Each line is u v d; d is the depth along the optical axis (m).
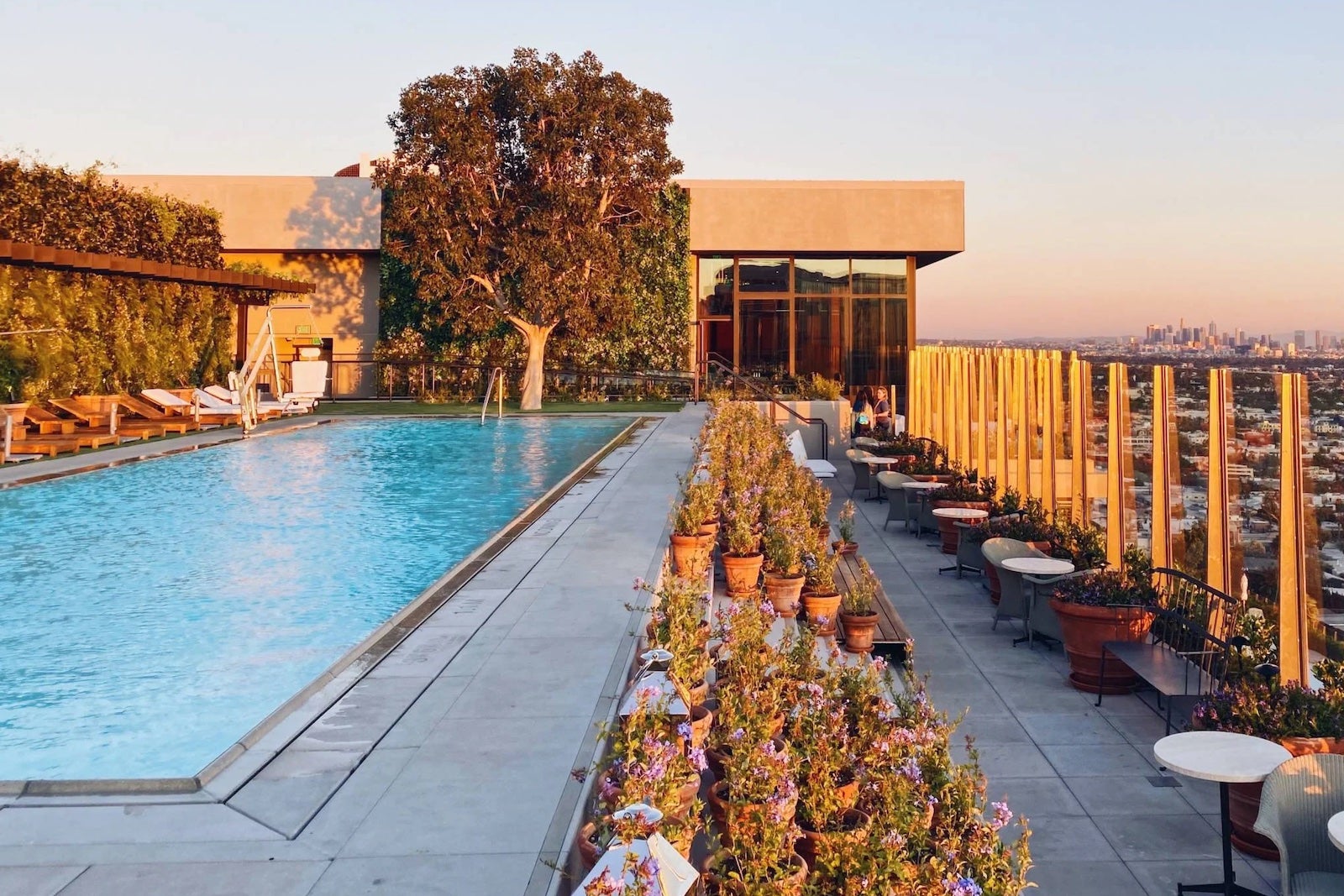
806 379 28.39
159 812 4.30
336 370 29.44
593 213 22.97
